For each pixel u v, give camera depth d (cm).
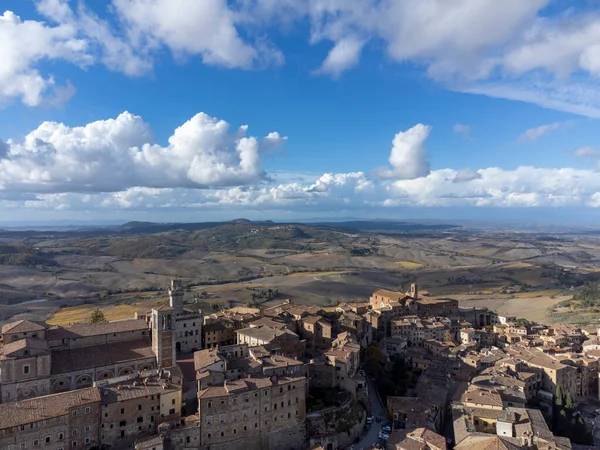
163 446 11375
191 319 17975
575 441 14912
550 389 18062
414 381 18675
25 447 10525
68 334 14738
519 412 14325
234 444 12356
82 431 11325
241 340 17888
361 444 13688
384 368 19088
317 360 16225
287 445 13138
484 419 14275
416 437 12800
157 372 13662
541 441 12594
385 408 16100
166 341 15200
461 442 12788
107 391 12119
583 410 17650
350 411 14338
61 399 11400
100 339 15225
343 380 15488
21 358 12794
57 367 13662
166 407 12450
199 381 12800
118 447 11762
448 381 17562
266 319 19600
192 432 11819
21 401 11150
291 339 17238
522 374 17850
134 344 15588
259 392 12750
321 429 13588
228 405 12281
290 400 13275
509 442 12219
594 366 19488
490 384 16662
